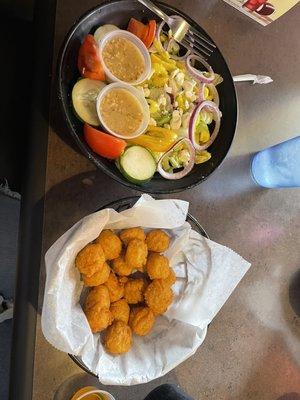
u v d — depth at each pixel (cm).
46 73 41
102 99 40
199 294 41
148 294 40
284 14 52
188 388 45
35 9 42
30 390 39
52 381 40
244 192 49
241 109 50
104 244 39
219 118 45
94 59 39
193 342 39
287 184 48
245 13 50
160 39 43
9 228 52
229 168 49
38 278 40
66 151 42
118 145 39
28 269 40
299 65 52
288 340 49
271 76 51
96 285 39
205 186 47
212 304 41
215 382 46
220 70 45
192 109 44
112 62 41
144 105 42
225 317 47
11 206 52
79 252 38
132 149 41
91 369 37
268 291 49
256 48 50
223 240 48
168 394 41
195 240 42
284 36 52
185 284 42
